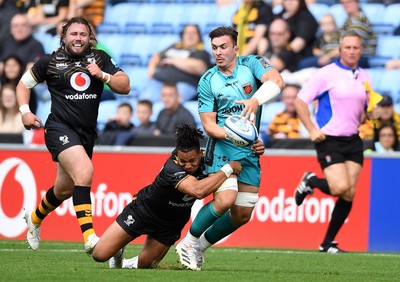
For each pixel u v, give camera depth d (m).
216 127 23.98
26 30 53.59
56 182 27.75
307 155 38.47
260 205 38.81
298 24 49.44
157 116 47.97
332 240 36.31
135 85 51.84
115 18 55.78
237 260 30.73
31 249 32.75
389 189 38.19
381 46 50.28
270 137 45.88
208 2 54.94
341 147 35.50
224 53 24.16
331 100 35.47
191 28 51.53
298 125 46.41
